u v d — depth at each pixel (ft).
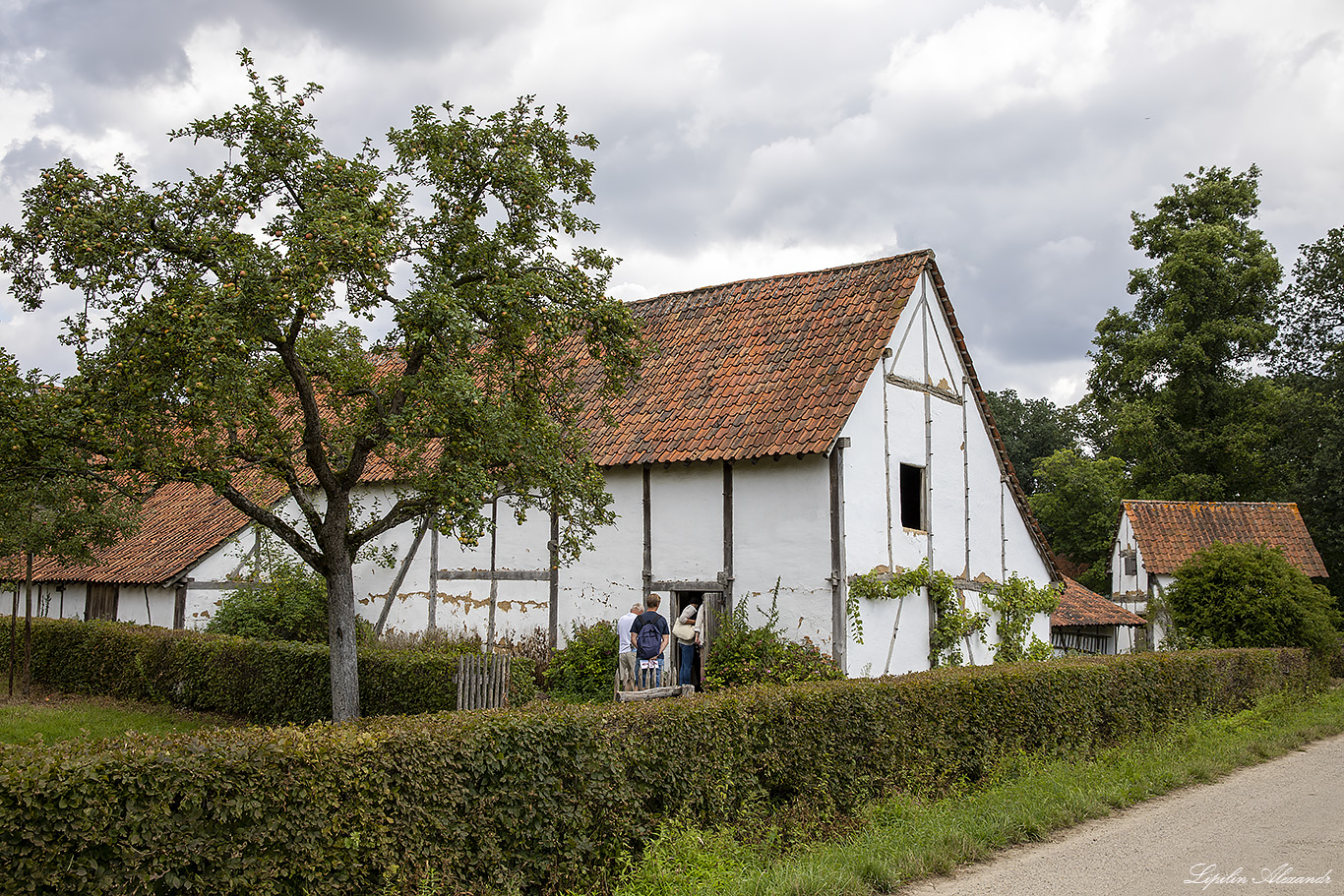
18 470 34.88
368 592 64.34
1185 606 75.36
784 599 50.39
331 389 40.83
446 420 35.58
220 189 35.09
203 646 52.75
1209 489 118.83
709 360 60.03
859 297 58.29
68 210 31.89
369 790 19.58
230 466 37.52
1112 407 134.21
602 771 23.95
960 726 35.42
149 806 16.72
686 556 53.62
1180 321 122.52
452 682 43.09
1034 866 25.26
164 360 32.19
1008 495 67.21
